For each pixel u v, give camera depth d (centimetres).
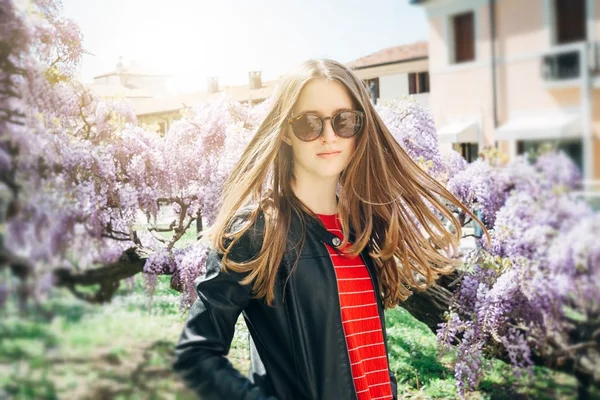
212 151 239
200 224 236
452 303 221
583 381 183
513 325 203
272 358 127
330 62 133
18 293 161
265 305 126
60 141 190
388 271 154
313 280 125
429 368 227
